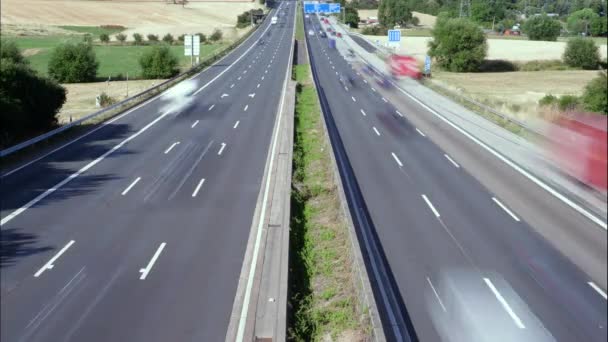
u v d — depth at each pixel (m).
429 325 11.47
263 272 13.90
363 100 43.53
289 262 14.19
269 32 123.31
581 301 12.32
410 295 12.69
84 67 61.78
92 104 45.59
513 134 30.61
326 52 87.38
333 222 17.69
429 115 36.84
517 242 15.65
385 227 16.91
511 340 10.89
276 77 59.09
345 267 14.34
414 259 14.59
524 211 18.25
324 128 30.50
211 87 52.16
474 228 16.77
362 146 28.02
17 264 14.57
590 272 13.72
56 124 35.44
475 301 12.39
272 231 16.58
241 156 26.30
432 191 20.50
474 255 14.80
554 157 23.45
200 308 12.32
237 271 14.14
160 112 39.22
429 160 25.12
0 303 12.50
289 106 38.56
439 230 16.62
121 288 13.25
